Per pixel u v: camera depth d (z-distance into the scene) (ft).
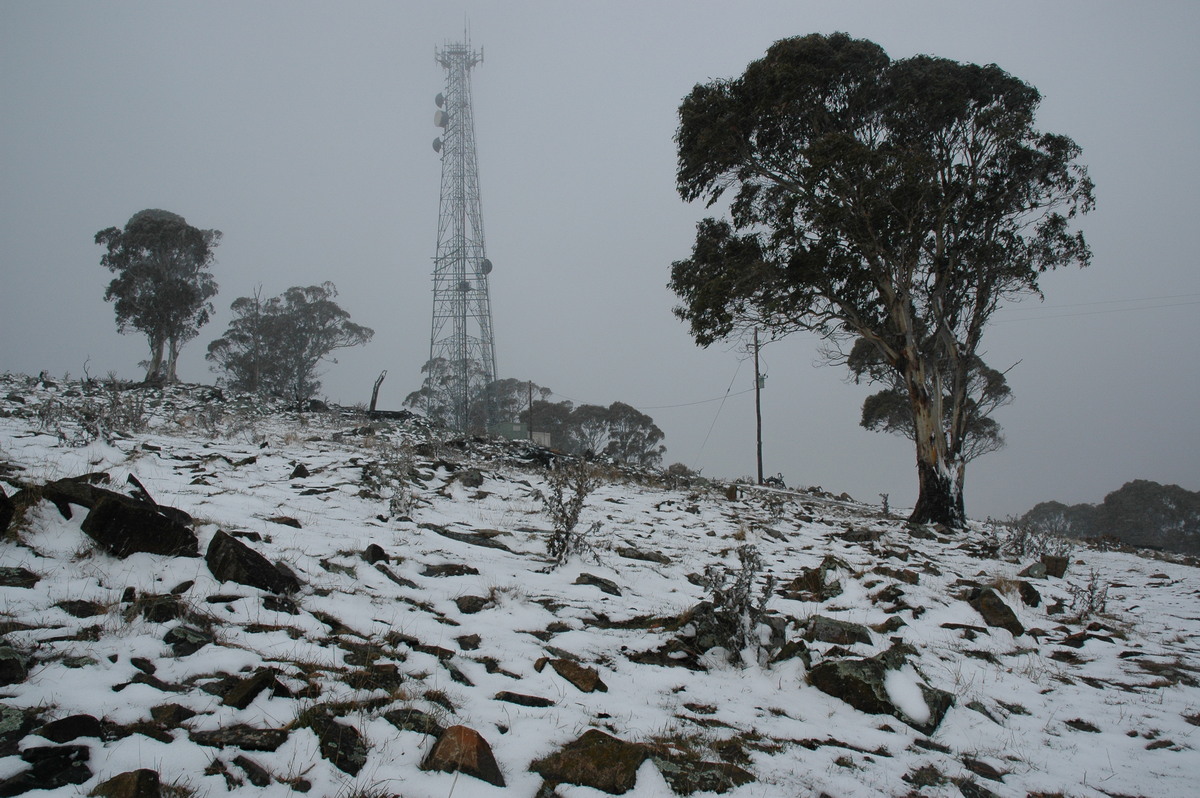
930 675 20.95
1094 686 22.34
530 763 12.34
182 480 31.48
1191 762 16.84
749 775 13.17
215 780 10.22
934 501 69.82
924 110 68.95
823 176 64.85
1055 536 69.92
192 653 14.06
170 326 144.36
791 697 17.98
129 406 53.98
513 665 16.70
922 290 76.33
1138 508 173.78
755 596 27.86
